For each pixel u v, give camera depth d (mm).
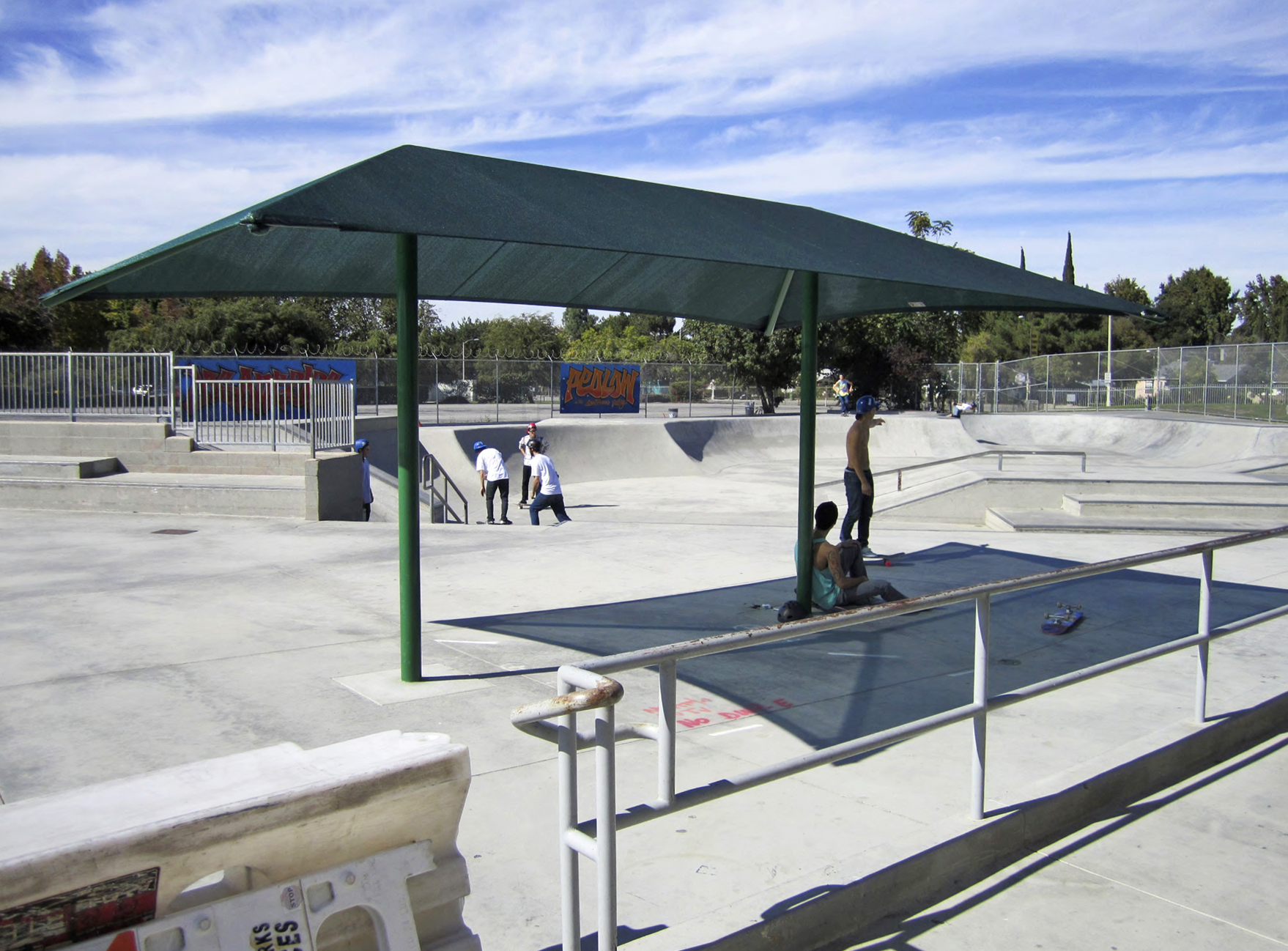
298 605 7441
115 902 1752
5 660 5820
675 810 2732
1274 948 3154
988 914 3346
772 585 8344
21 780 3992
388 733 2373
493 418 34750
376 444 20875
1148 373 32969
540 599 7781
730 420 32750
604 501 21766
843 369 46312
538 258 6234
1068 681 4098
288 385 15789
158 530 11453
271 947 1937
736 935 2875
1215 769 4793
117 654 5996
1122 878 3619
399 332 5234
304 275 5922
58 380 15883
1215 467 19188
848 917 3191
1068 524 12258
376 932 2123
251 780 2020
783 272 7332
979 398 39969
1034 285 6578
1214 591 8289
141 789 1964
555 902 3121
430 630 6691
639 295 7402
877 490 20547
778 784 4168
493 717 4883
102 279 4375
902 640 6664
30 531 11281
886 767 4395
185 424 15812
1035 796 4023
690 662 6027
